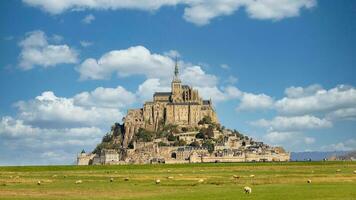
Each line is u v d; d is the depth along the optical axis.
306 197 110.44
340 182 153.62
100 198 117.25
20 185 158.75
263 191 125.56
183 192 128.38
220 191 128.12
